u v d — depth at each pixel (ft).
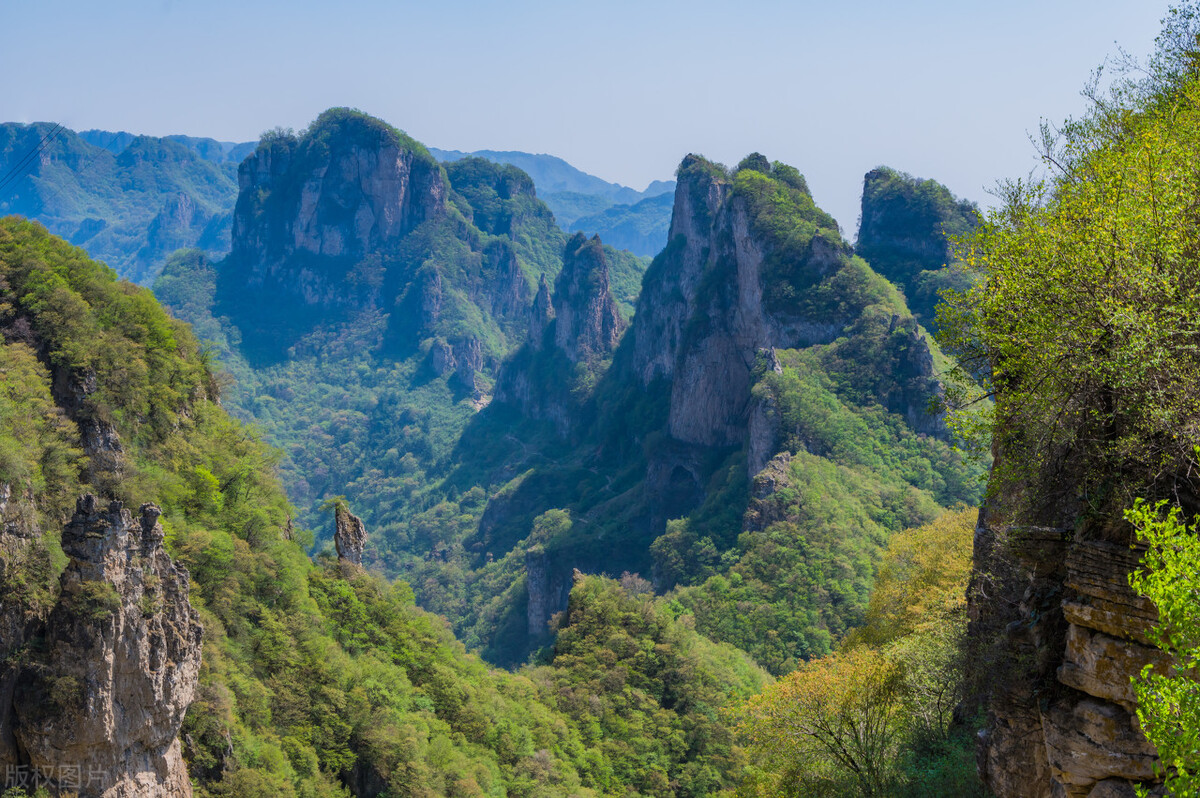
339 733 184.24
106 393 192.85
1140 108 71.46
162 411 209.15
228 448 230.68
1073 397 61.67
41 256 202.18
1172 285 54.49
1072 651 58.59
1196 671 43.88
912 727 109.81
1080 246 58.44
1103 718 56.54
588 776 228.43
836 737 112.37
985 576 79.77
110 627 122.62
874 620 180.55
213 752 149.48
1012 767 67.87
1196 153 57.47
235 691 169.17
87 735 121.29
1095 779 56.90
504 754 221.46
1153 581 44.75
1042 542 65.05
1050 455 65.31
